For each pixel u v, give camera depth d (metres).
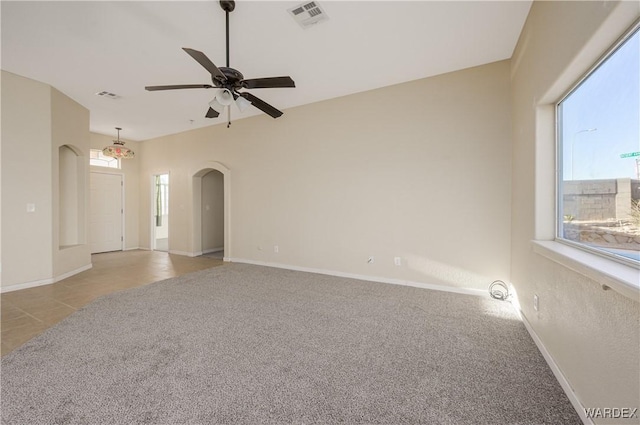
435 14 2.65
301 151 4.93
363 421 1.51
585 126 1.82
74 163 5.05
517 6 2.54
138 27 2.82
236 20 2.72
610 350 1.28
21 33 2.91
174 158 6.75
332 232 4.66
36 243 4.04
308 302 3.35
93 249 6.69
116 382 1.83
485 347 2.28
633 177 1.33
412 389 1.77
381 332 2.56
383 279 4.23
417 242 3.99
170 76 3.85
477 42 3.10
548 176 2.33
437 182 3.85
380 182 4.24
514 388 1.77
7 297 3.54
